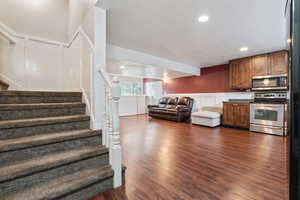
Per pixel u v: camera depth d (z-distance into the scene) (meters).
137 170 1.91
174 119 5.62
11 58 2.61
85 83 2.10
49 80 3.00
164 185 1.59
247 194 1.44
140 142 3.06
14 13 2.67
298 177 0.72
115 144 1.56
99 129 1.82
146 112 8.67
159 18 2.28
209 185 1.59
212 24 2.46
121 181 1.58
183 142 3.05
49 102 2.09
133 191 1.49
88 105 2.00
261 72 4.07
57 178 1.36
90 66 1.90
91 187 1.40
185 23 2.41
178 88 6.97
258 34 2.83
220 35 2.90
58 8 3.13
